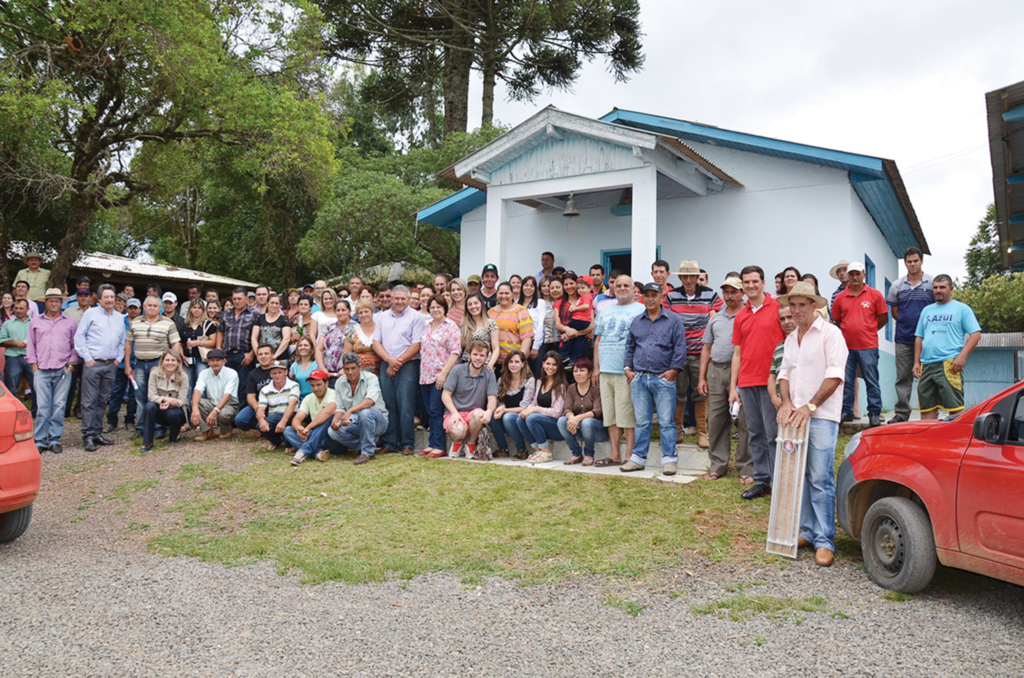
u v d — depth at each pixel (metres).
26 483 4.89
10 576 4.48
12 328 9.80
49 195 13.34
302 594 4.14
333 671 3.14
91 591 4.21
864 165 9.00
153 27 11.64
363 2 20.39
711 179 10.09
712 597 3.94
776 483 4.59
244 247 25.92
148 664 3.21
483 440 7.59
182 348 9.48
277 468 7.28
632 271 9.31
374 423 7.54
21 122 11.06
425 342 7.83
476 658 3.25
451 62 22.19
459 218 13.62
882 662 3.13
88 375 8.57
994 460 3.57
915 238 12.62
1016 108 6.09
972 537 3.62
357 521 5.54
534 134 10.00
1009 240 9.67
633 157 9.34
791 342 4.71
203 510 6.08
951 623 3.53
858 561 4.47
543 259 10.06
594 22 20.61
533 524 5.30
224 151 16.73
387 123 28.81
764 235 10.03
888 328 11.88
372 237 17.45
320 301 9.52
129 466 7.69
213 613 3.84
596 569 4.40
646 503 5.64
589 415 7.15
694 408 8.22
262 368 8.55
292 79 15.02
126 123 14.27
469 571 4.47
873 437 4.37
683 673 3.07
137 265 18.84
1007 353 15.05
